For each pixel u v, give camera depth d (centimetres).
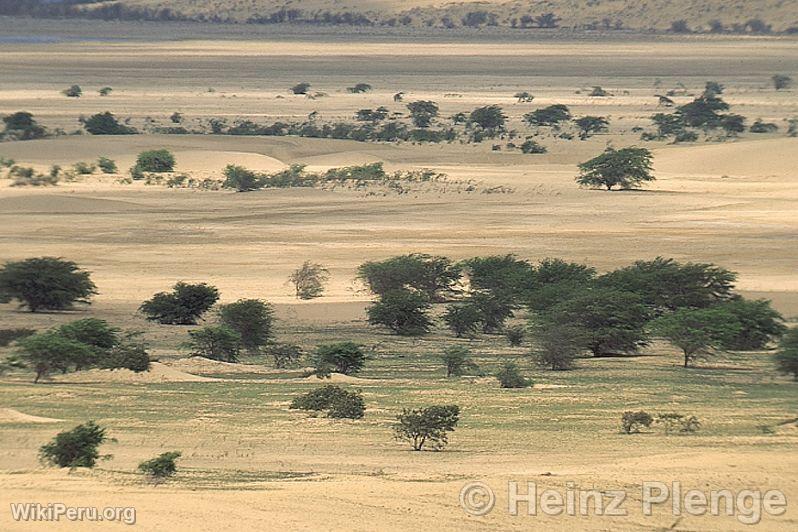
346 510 10338
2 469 13262
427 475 12762
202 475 12712
